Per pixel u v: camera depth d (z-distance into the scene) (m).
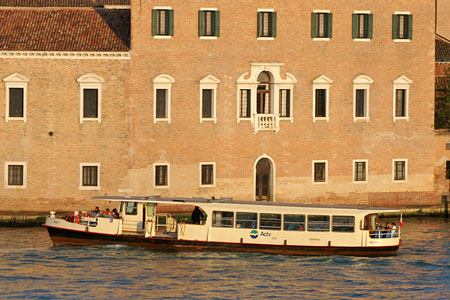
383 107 125.38
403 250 103.56
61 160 116.06
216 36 119.25
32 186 115.81
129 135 116.94
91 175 116.81
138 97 117.12
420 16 125.94
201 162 119.69
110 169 116.81
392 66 125.25
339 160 124.25
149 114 117.62
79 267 93.38
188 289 87.00
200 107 119.25
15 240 105.19
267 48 120.94
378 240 99.62
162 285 88.06
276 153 122.12
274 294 86.25
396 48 125.25
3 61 114.94
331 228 99.31
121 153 116.94
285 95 122.50
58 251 99.50
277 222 99.44
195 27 118.69
